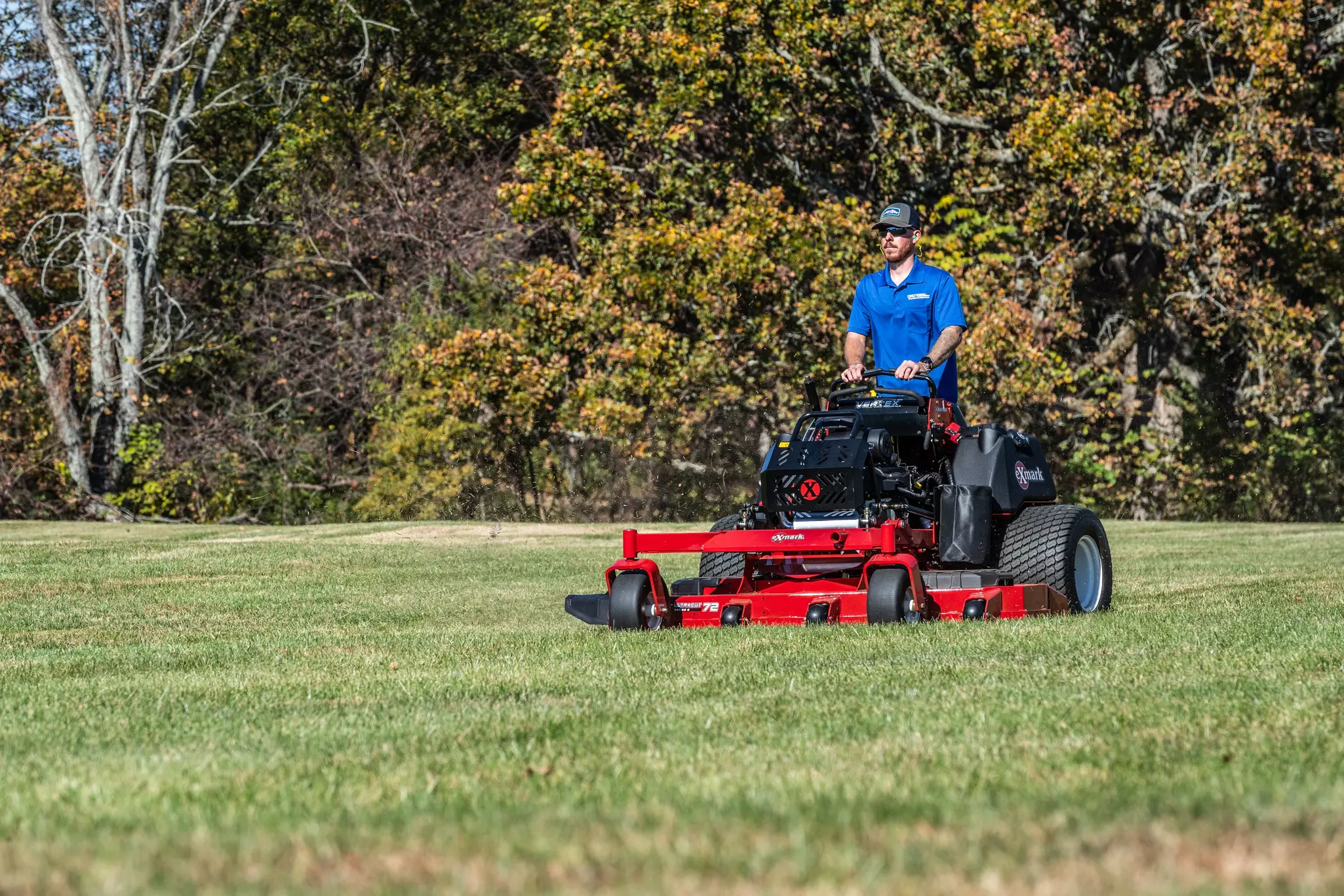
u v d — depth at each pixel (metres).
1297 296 62.31
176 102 63.94
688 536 16.73
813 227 54.31
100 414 62.47
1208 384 62.81
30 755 9.67
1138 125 54.19
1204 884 5.80
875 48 57.22
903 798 7.50
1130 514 62.66
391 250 66.81
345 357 65.12
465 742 9.66
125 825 7.32
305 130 68.50
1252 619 16.42
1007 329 52.31
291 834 6.95
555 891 5.90
